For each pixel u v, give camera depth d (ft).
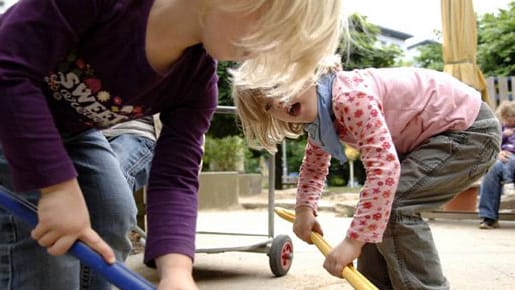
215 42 2.75
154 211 3.12
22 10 2.70
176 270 2.84
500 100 16.84
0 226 3.32
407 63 27.78
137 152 5.21
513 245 9.98
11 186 3.22
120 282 2.50
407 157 5.01
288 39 2.71
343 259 4.20
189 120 3.43
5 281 3.33
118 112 3.26
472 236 11.20
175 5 2.83
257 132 4.93
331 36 2.88
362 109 4.47
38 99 2.62
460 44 14.34
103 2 2.83
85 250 2.54
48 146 2.57
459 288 6.63
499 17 26.05
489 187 12.41
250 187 20.89
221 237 8.56
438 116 4.99
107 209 3.71
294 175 31.01
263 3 2.60
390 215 4.77
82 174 3.67
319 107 4.60
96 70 3.01
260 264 8.45
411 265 4.81
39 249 3.33
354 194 20.80
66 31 2.75
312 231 4.93
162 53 2.98
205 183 17.39
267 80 3.39
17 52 2.61
